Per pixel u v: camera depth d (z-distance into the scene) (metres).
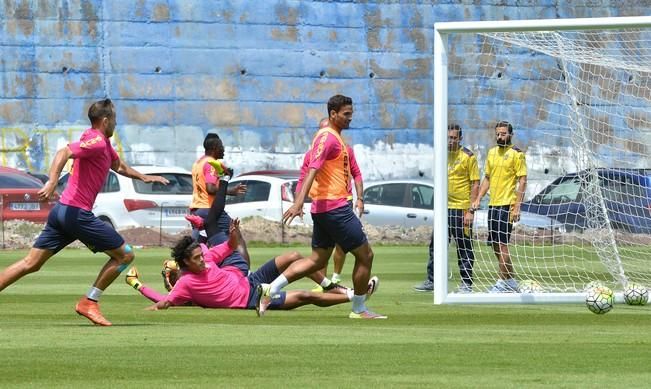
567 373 19.78
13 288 43.06
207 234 37.59
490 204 42.00
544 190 56.66
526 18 118.19
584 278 50.22
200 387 18.17
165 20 111.75
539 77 94.19
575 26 35.66
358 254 30.06
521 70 94.81
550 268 56.31
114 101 110.31
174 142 111.38
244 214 81.06
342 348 23.19
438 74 36.19
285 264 32.81
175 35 111.94
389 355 22.11
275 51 113.69
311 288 43.94
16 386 18.30
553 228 55.06
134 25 111.19
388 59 115.56
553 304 35.72
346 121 29.81
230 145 112.31
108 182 79.12
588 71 53.62
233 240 32.97
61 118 109.44
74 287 43.66
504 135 41.75
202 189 38.16
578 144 47.44
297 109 113.88
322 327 27.75
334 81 114.69
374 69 115.19
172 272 35.03
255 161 112.62
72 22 109.88
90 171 27.47
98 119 27.64
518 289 39.28
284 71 113.81
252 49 113.25
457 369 20.23
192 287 32.56
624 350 22.95
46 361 21.16
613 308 34.78
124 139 110.19
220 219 37.62
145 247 78.06
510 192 41.66
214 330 26.80
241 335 25.64
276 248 76.88
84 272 53.44
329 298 31.98
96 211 78.19
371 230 83.75
